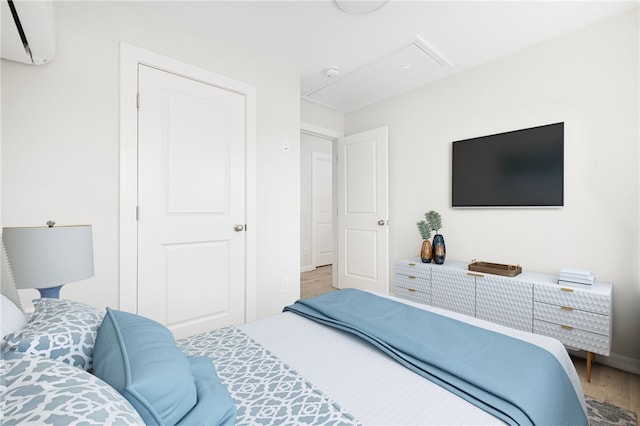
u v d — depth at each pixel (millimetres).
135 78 1993
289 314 1597
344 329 1312
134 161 1982
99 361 709
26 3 1148
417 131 3266
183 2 1957
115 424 469
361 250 3717
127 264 1944
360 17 2096
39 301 1012
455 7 1978
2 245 1062
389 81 3119
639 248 1969
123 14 1956
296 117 2904
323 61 2721
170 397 640
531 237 2453
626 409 1599
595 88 2135
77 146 1783
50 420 437
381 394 888
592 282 1930
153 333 832
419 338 1156
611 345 2070
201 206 2289
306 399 850
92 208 1827
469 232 2844
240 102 2512
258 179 2633
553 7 1969
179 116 2189
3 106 1577
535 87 2416
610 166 2076
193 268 2252
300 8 2012
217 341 1239
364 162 3680
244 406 823
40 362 583
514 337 1238
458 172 2896
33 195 1651
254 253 2578
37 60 1602
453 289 2527
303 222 5438
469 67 2814
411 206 3322
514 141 2521
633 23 1984
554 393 909
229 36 2348
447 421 768
